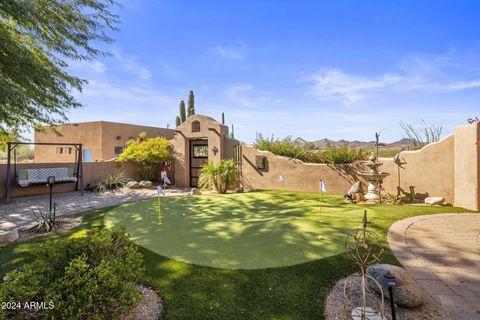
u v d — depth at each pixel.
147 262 3.98
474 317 2.73
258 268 3.73
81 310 2.21
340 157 10.89
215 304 2.97
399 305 2.87
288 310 2.87
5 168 10.47
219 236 5.11
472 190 7.52
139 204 8.70
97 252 2.94
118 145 19.86
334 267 3.77
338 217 6.52
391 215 6.66
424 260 4.08
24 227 6.28
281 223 5.98
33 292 2.19
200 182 12.39
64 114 9.56
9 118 8.20
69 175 12.09
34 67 6.52
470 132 7.62
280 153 12.51
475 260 4.07
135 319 2.73
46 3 7.02
